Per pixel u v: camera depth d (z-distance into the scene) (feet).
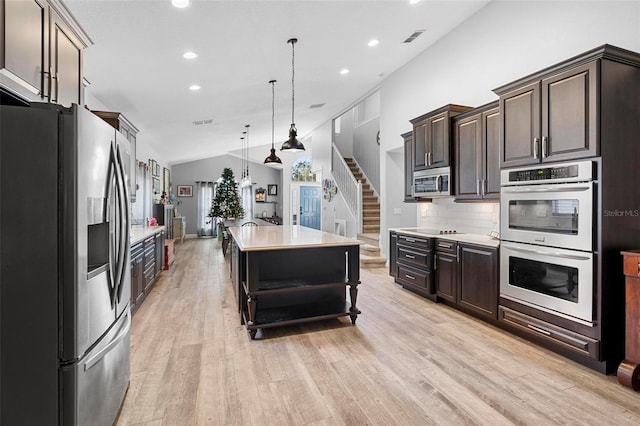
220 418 6.42
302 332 10.71
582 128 8.05
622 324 8.07
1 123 4.75
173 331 10.81
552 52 10.86
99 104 15.57
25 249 4.82
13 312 4.80
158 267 17.83
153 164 28.25
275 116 24.16
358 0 10.71
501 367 8.34
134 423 6.27
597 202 7.82
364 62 16.52
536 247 9.18
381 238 21.22
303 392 7.30
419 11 12.60
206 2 9.07
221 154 39.70
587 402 6.86
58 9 6.82
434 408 6.70
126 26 9.59
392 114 19.57
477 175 12.28
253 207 40.50
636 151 8.27
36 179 4.84
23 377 4.83
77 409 4.99
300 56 13.96
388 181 20.75
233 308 13.20
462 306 12.26
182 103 17.37
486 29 13.20
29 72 5.85
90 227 6.16
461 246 12.13
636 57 8.08
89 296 5.34
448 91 15.20
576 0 10.15
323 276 12.23
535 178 9.21
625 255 7.55
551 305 8.82
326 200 29.96
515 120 9.86
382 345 9.69
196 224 39.34
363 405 6.81
